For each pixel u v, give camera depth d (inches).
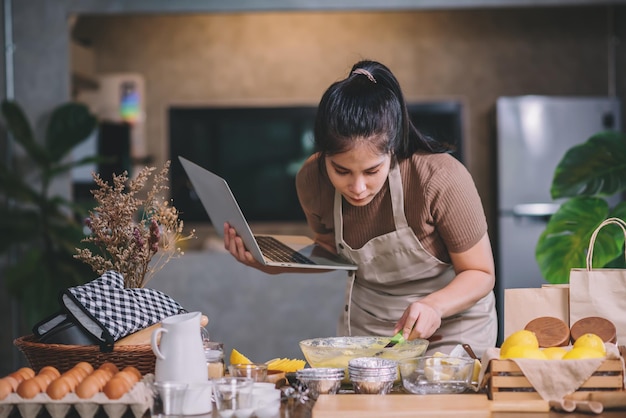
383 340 77.9
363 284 94.5
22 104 199.2
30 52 199.0
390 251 88.7
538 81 260.5
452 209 83.1
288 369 77.5
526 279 237.3
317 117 76.8
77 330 71.6
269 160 262.4
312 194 91.7
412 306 77.0
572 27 260.2
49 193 199.8
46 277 188.2
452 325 89.7
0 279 200.2
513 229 238.1
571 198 127.3
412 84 262.1
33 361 72.1
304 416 62.9
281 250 91.8
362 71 79.1
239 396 61.8
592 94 260.1
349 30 262.4
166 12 196.7
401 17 261.9
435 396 66.2
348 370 71.1
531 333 68.8
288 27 262.8
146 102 263.4
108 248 77.2
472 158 260.4
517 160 239.0
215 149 263.0
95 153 241.3
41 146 198.1
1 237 190.5
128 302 72.5
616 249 115.3
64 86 198.8
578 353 65.3
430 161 84.0
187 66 263.7
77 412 66.4
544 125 238.2
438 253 88.7
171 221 78.2
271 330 199.3
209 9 195.9
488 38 261.3
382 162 77.0
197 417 62.4
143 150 262.4
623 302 73.1
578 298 73.4
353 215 88.8
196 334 65.6
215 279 199.6
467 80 261.1
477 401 64.3
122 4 197.3
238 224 84.7
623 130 245.8
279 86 263.0
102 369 67.2
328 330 199.2
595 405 61.7
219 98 263.0
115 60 264.1
